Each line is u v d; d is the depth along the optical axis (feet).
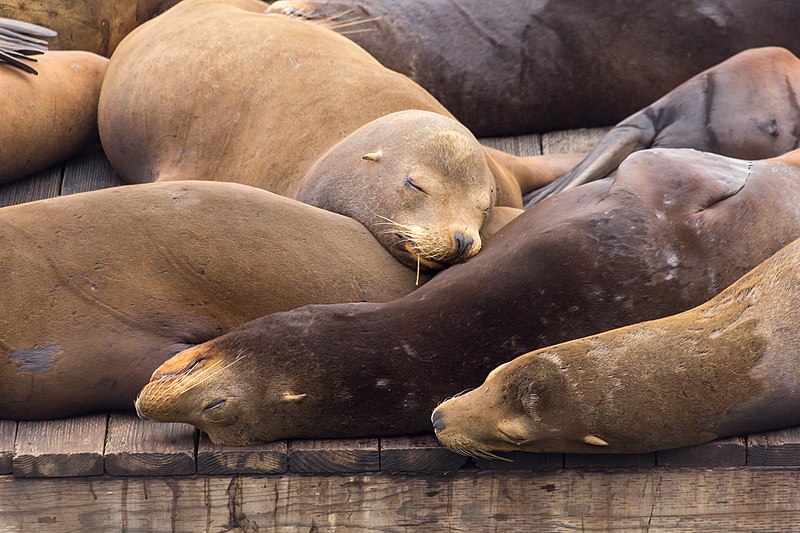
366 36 100.73
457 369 65.10
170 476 65.51
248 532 66.49
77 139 91.56
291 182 80.33
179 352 65.67
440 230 69.26
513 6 98.37
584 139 99.09
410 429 65.77
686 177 69.31
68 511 65.92
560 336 64.85
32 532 66.18
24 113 85.87
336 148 76.64
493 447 63.05
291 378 64.64
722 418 61.87
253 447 65.26
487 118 100.01
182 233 67.41
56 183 90.12
